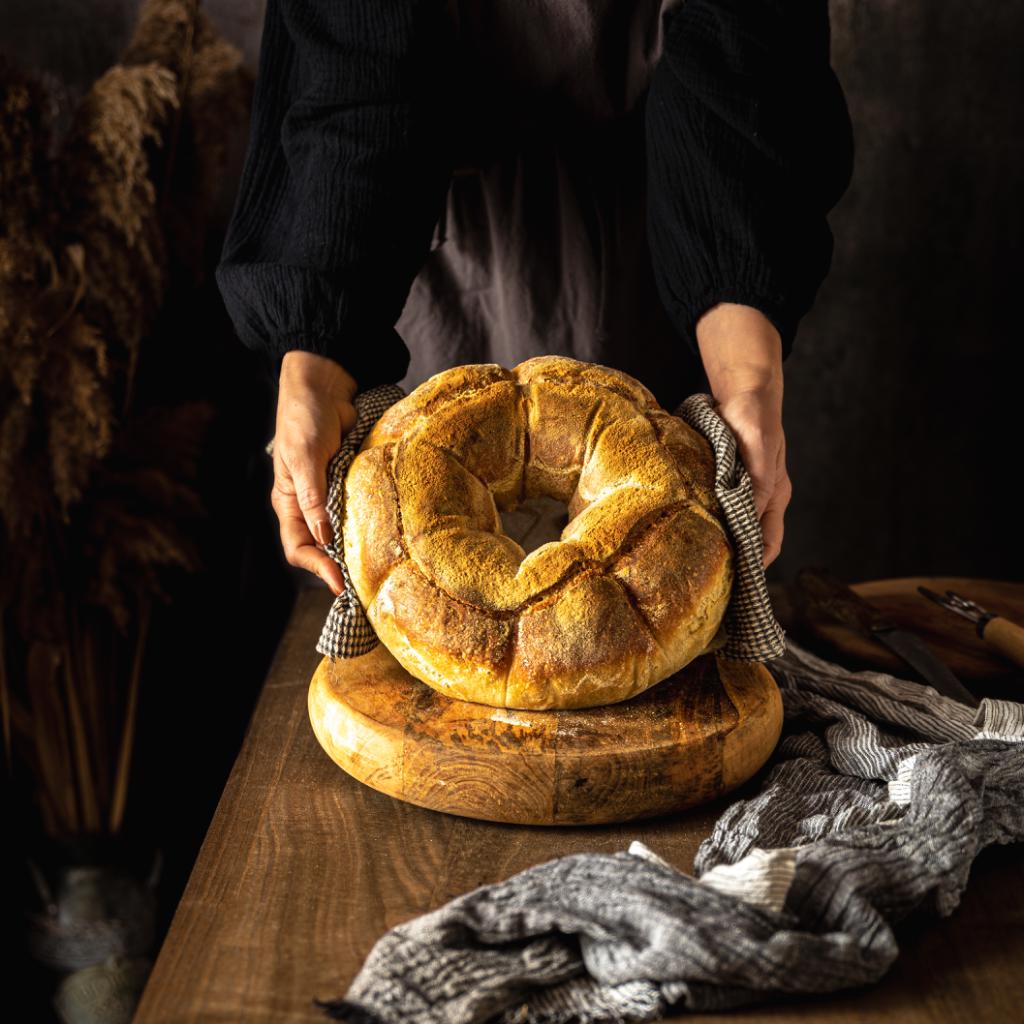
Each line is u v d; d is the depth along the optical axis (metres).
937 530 1.56
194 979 0.59
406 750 0.72
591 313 1.06
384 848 0.70
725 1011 0.56
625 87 0.97
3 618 1.42
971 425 1.52
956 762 0.69
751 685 0.79
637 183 1.03
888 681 0.88
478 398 0.77
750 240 0.84
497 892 0.59
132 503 1.37
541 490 0.79
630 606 0.72
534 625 0.72
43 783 1.44
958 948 0.61
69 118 1.41
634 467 0.75
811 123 0.88
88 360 1.25
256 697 1.62
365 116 0.84
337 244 0.83
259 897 0.65
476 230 1.05
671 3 0.93
